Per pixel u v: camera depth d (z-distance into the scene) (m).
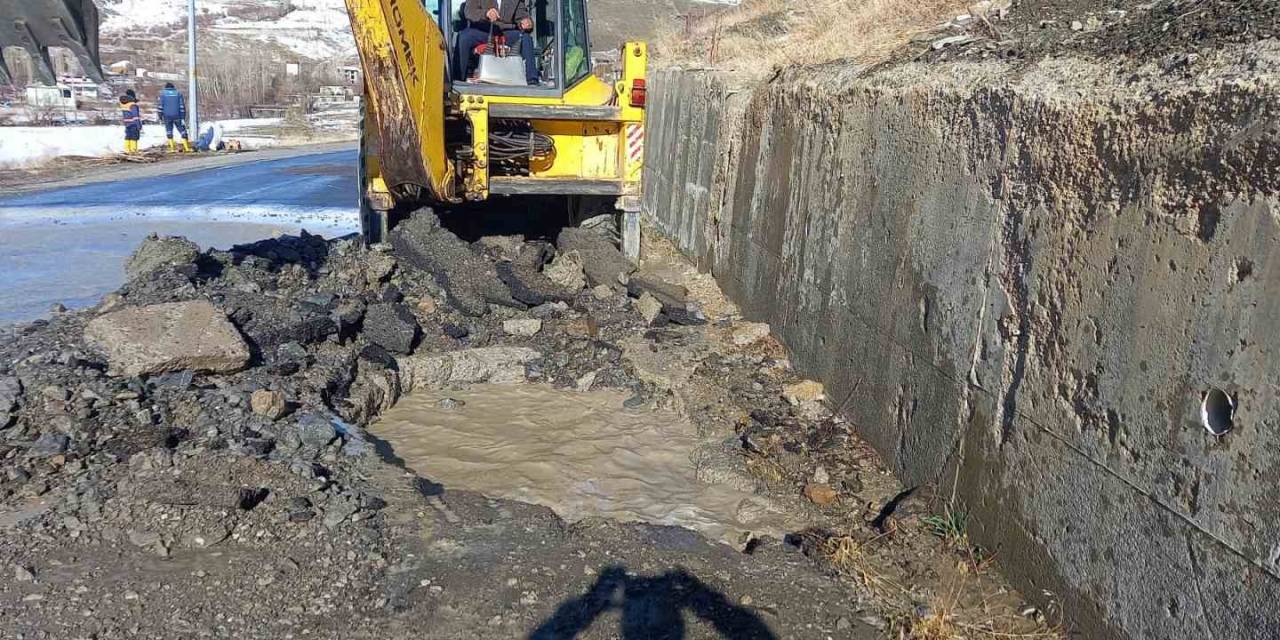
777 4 17.27
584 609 3.95
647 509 5.06
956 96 4.71
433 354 6.99
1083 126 3.76
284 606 3.87
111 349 5.70
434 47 7.20
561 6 8.52
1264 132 2.91
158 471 4.73
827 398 6.19
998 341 4.28
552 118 8.38
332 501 4.64
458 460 5.61
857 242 5.80
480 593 4.03
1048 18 6.68
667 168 11.30
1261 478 2.84
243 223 12.58
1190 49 3.60
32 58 35.06
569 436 6.02
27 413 5.10
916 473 5.00
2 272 9.47
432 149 7.23
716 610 3.99
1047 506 3.89
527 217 10.02
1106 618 3.51
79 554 4.12
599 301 8.00
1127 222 3.48
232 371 5.85
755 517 4.98
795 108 6.96
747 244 7.92
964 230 4.58
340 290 7.43
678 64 12.83
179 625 3.70
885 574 4.33
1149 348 3.33
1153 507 3.29
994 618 3.96
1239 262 2.97
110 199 14.78
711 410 6.20
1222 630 2.96
